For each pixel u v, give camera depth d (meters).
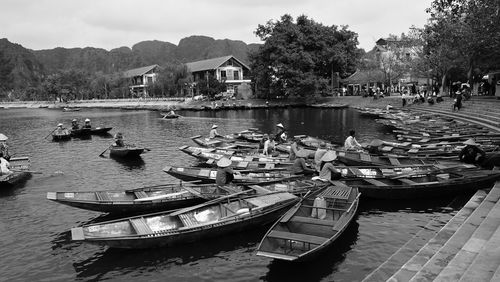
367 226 11.16
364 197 12.81
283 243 8.98
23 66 197.50
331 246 9.75
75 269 9.37
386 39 60.62
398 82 62.34
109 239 9.02
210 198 11.87
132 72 102.81
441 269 7.09
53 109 89.94
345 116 44.88
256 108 63.56
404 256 8.57
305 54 60.03
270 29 66.38
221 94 75.94
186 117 52.34
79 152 25.47
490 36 26.16
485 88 40.84
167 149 25.84
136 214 12.26
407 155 17.69
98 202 11.43
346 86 70.38
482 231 8.44
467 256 7.30
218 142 23.72
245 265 9.28
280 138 22.88
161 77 82.62
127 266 9.40
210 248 10.08
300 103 64.44
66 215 12.91
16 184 17.00
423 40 45.88
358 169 14.50
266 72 65.81
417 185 12.16
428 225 10.63
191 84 78.38
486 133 21.64
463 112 30.52
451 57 36.34
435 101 39.84
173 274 9.02
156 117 55.12
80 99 105.69
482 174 12.80
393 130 29.25
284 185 13.09
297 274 8.77
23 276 9.12
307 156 15.95
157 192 13.04
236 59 84.62
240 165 16.30
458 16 26.31
